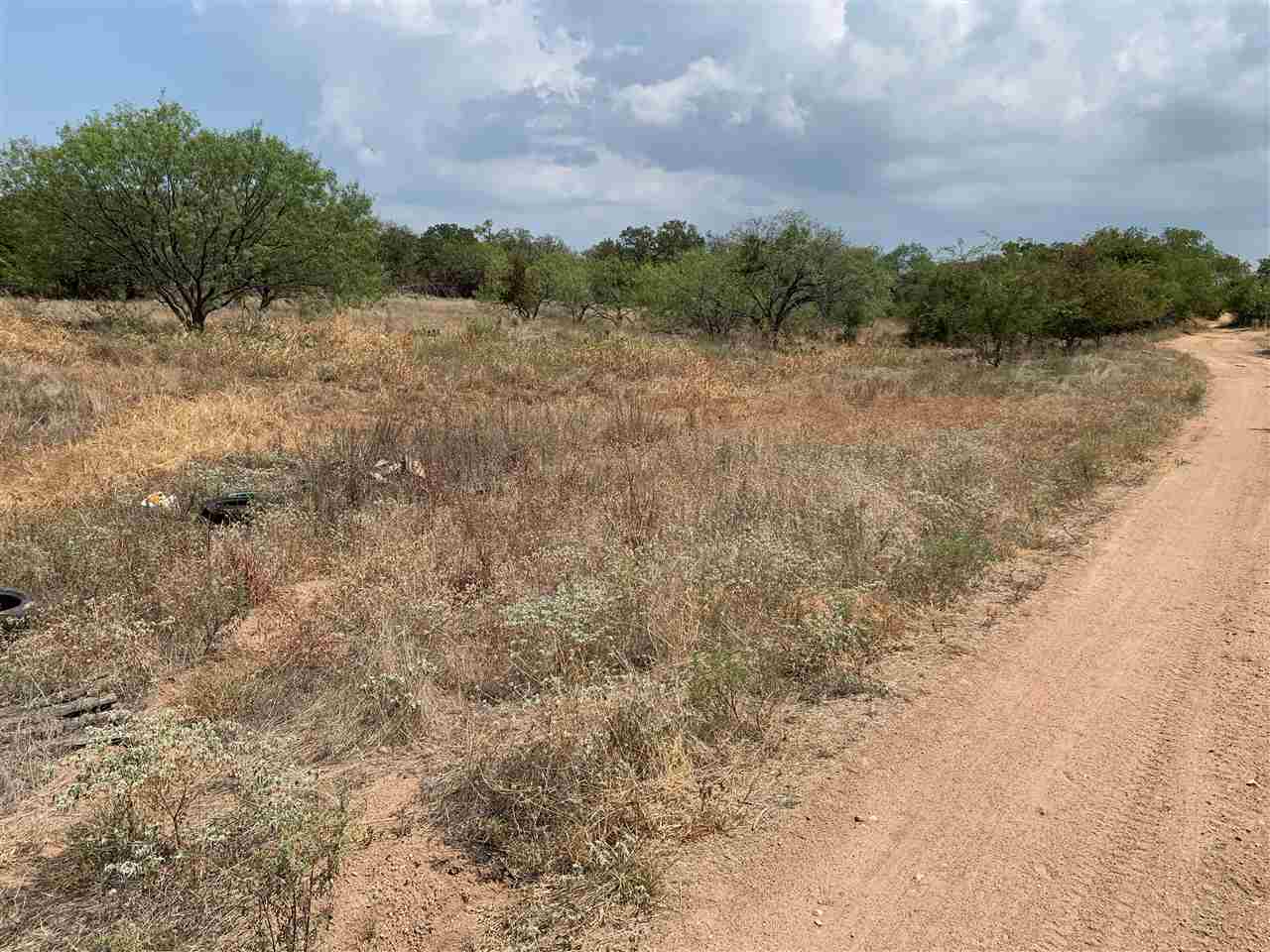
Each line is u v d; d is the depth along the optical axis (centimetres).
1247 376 2780
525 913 335
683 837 380
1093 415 1644
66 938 322
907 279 5016
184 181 2181
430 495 932
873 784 425
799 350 3027
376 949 320
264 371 1762
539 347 2339
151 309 2619
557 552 693
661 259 5700
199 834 365
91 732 449
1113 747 457
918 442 1267
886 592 659
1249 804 397
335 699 499
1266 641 585
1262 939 312
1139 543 834
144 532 784
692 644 548
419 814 402
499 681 530
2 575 684
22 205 2216
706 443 1220
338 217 2494
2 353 1627
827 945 321
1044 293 2864
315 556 776
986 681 537
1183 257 6500
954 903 342
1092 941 320
